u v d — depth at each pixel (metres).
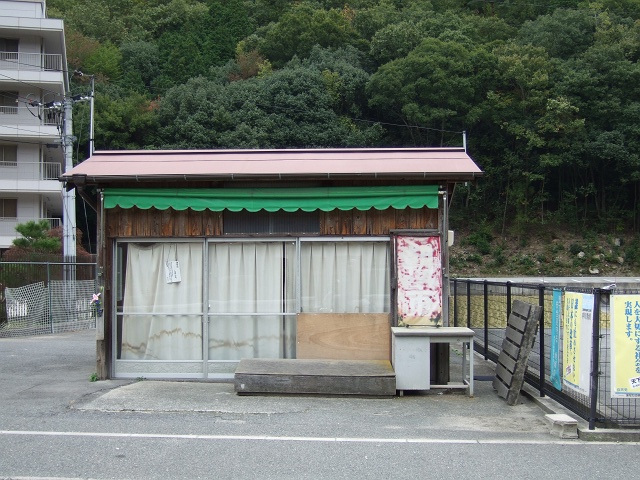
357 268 9.76
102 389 8.92
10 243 33.53
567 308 7.67
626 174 43.81
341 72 46.69
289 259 9.84
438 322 9.26
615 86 42.69
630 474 5.57
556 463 5.87
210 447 6.23
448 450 6.24
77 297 19.92
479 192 46.81
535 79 42.34
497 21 54.59
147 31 64.94
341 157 9.93
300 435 6.70
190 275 9.88
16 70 32.69
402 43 48.72
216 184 9.48
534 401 8.44
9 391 8.82
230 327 9.88
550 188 48.16
